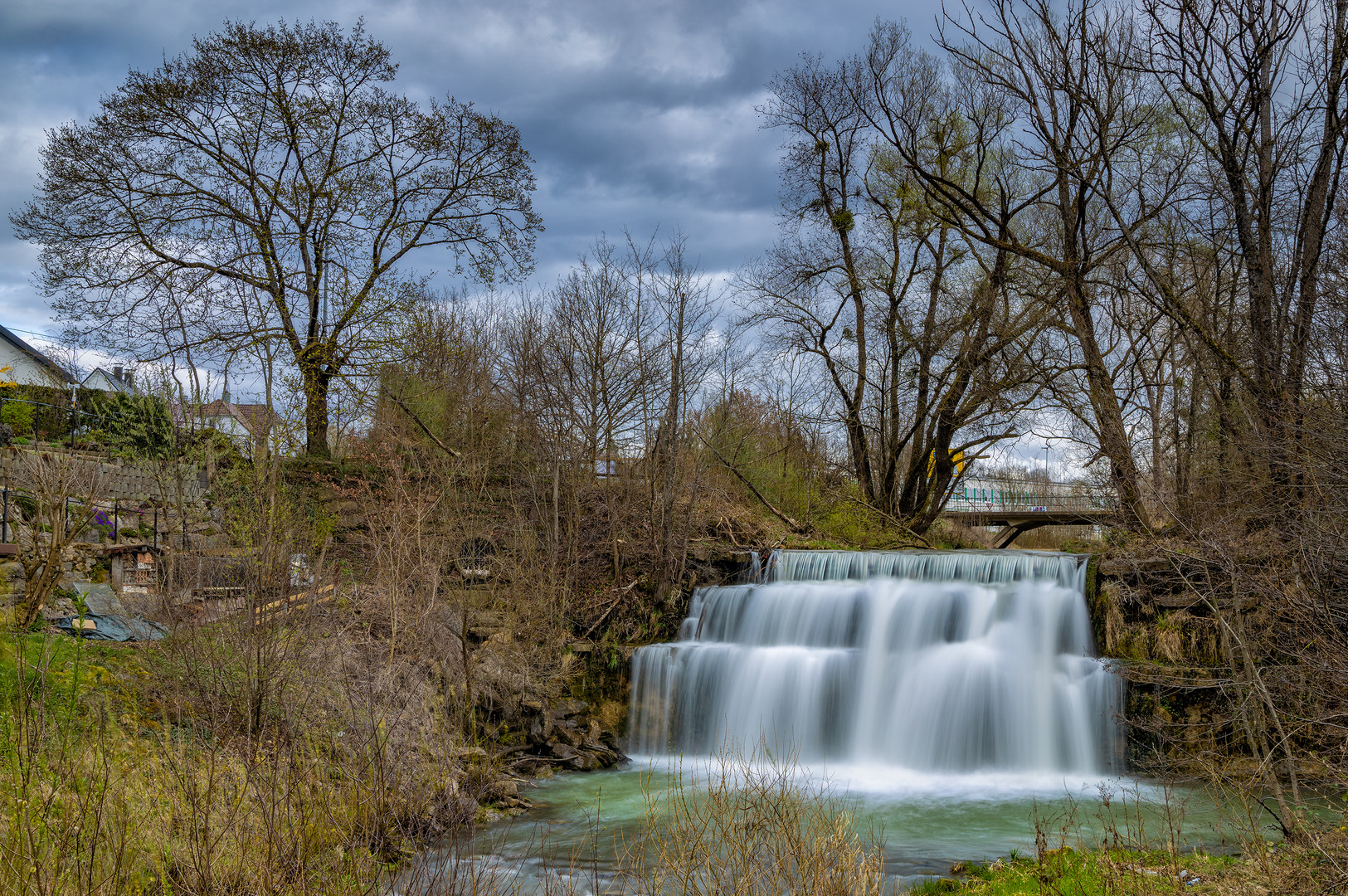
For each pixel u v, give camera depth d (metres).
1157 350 22.66
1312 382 13.62
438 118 27.39
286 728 9.30
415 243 27.33
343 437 24.05
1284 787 11.46
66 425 20.91
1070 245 19.86
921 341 28.16
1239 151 17.72
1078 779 14.59
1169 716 14.41
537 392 22.53
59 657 10.48
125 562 15.25
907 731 15.95
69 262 24.58
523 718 15.25
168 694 9.90
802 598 18.61
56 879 5.94
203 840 6.65
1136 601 16.09
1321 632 9.39
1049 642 16.56
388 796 9.21
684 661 17.67
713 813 7.79
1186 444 18.11
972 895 8.46
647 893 7.57
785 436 27.81
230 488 15.41
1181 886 7.74
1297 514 11.19
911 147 27.42
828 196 30.62
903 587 18.06
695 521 22.09
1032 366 24.20
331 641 12.02
